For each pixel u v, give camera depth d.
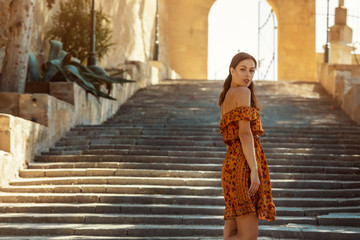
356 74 18.02
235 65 3.56
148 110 14.63
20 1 10.48
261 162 3.45
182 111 14.31
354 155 9.19
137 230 5.96
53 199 7.07
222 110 3.62
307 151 9.41
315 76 27.31
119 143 9.88
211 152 8.93
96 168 8.35
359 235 5.73
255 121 3.43
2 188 7.46
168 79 21.84
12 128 8.05
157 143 9.77
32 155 8.84
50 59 12.46
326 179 8.12
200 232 5.95
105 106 13.50
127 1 21.45
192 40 27.70
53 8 15.70
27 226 6.07
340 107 15.37
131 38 21.42
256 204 3.34
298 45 27.47
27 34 10.56
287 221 6.34
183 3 27.91
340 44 26.58
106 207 6.73
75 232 5.98
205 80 20.86
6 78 10.35
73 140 10.10
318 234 5.78
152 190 7.32
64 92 11.12
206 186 7.65
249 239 3.30
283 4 27.59
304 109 14.80
